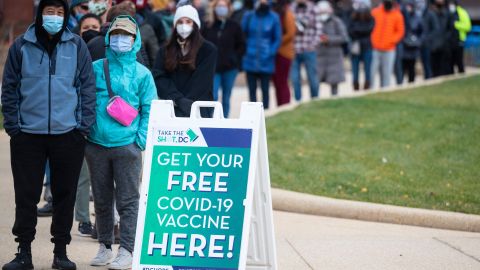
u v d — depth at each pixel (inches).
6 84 534.9
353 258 601.0
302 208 744.3
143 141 554.6
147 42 773.9
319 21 1275.8
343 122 1047.0
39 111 532.7
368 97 1220.5
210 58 644.1
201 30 1069.8
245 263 479.5
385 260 597.6
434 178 837.2
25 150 537.0
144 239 487.5
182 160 495.5
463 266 587.2
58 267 549.6
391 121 1056.8
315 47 1275.8
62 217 548.7
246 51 1171.9
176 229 486.6
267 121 1040.8
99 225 565.9
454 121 1064.8
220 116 506.0
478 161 901.2
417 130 1019.9
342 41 1310.3
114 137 548.1
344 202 738.2
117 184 557.0
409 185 811.4
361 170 855.1
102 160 554.9
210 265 479.2
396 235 674.8
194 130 497.0
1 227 655.8
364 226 706.2
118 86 552.7
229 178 487.5
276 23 1168.2
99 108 552.4
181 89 641.6
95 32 655.8
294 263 586.6
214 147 493.0
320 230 684.7
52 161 543.8
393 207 727.1
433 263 593.3
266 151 497.0
